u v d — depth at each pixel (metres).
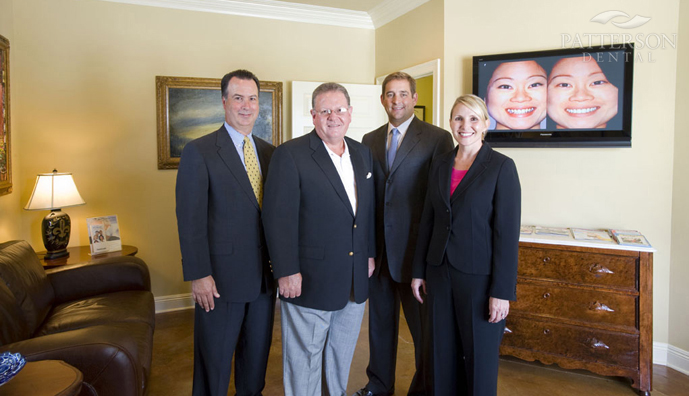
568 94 2.87
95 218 3.55
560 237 2.71
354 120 4.39
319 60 4.44
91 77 3.72
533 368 2.82
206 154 1.95
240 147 2.09
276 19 4.25
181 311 4.02
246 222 1.99
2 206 3.14
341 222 1.94
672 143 2.72
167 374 2.79
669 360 2.80
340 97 1.87
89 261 3.08
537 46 3.00
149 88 3.88
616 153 2.84
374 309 2.37
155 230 3.98
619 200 2.85
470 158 1.90
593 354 2.57
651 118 2.75
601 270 2.55
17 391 1.35
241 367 2.21
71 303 2.73
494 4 3.12
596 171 2.89
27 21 3.54
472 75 3.18
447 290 1.87
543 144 2.96
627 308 2.50
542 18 2.98
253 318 2.13
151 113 3.90
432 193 1.96
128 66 3.82
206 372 2.04
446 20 3.29
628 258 2.49
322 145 1.96
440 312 1.90
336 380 2.15
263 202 1.92
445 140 2.24
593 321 2.58
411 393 2.33
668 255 2.78
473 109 1.81
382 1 4.15
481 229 1.79
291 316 2.01
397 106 2.23
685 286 2.69
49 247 3.33
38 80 3.59
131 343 1.89
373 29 4.63
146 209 3.94
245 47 4.16
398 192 2.20
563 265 2.64
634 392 2.52
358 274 2.00
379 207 2.30
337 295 1.94
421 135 2.25
